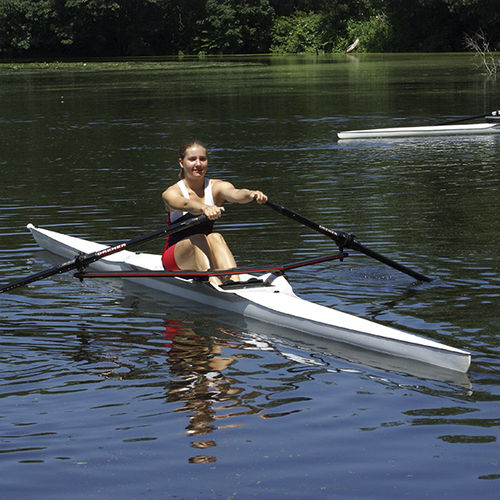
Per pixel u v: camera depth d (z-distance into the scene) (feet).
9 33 282.77
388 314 24.03
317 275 28.63
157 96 121.19
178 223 25.63
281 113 91.76
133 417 17.17
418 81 136.05
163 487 14.20
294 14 302.66
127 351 21.70
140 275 25.14
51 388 18.95
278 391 18.63
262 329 23.79
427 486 14.05
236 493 13.94
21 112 100.83
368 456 15.21
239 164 57.06
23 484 14.34
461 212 38.63
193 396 18.38
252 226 36.65
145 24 295.89
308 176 51.29
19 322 24.39
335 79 147.95
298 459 15.14
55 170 56.29
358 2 284.61
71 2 277.64
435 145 65.36
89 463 15.10
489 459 14.97
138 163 58.70
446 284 26.86
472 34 256.52
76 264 25.82
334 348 21.93
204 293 26.45
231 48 299.99
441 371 19.79
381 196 43.62
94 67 221.46
